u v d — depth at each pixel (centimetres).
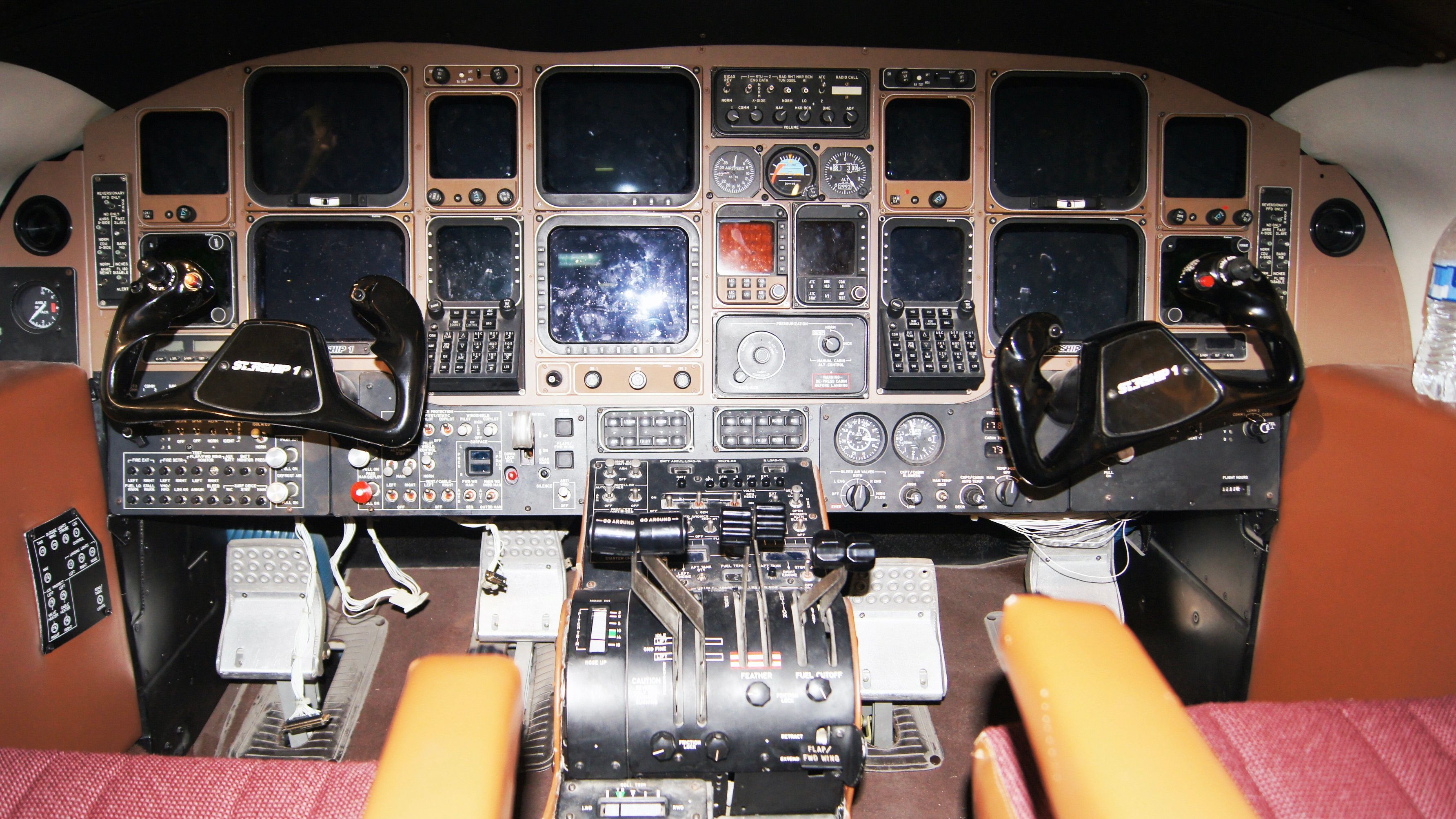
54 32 221
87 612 236
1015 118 270
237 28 242
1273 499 255
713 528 229
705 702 181
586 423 257
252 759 163
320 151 264
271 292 262
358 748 277
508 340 256
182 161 260
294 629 288
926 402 261
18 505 216
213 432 252
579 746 181
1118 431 215
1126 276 271
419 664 126
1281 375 227
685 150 266
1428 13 212
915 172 268
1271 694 251
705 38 259
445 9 238
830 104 264
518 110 260
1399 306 266
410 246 260
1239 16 236
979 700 298
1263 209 267
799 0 237
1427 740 148
